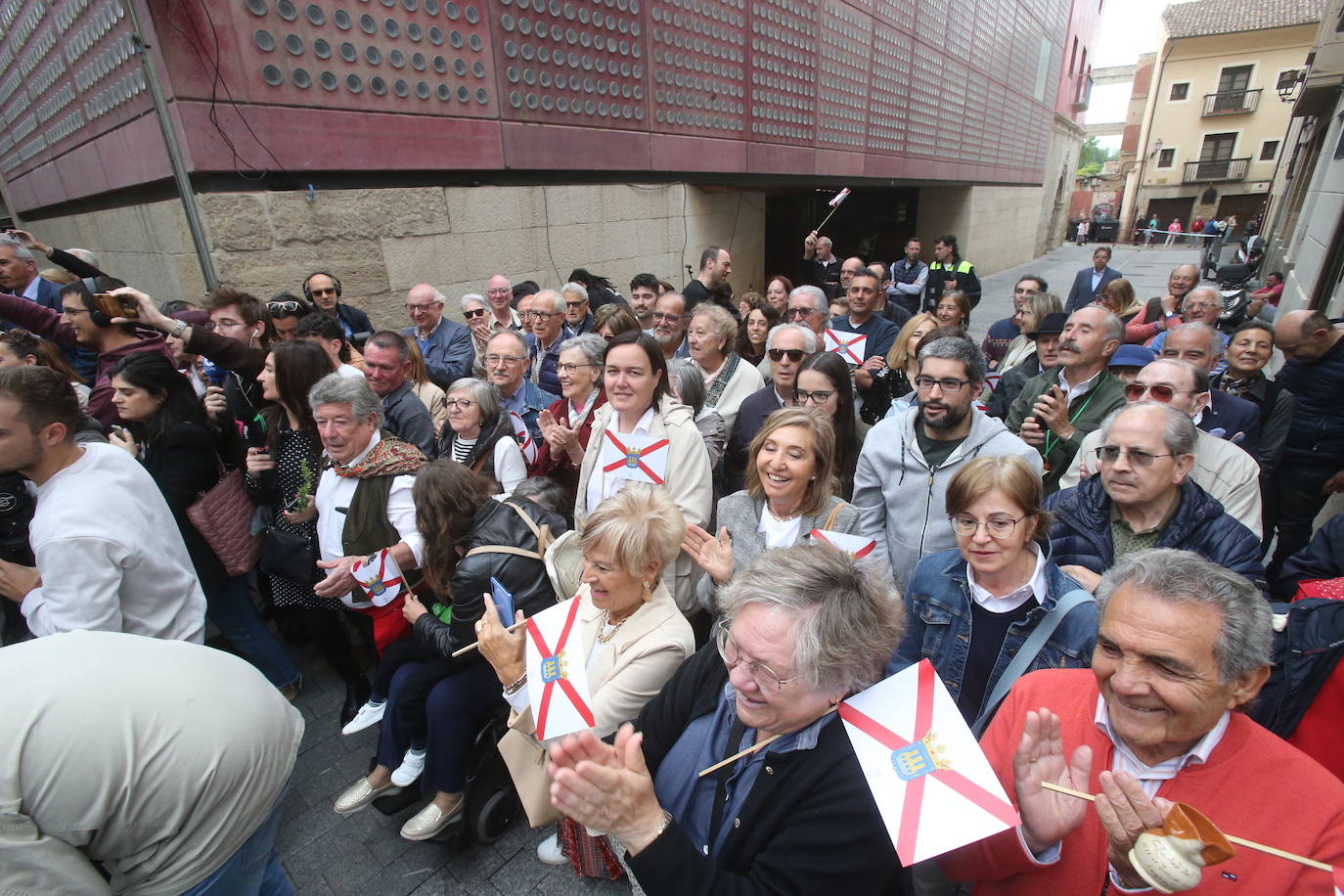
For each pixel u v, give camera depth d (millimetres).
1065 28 22922
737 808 1315
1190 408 2484
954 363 2318
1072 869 1231
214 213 4211
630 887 2193
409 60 4992
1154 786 1162
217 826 1451
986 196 18203
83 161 5621
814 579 1204
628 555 1766
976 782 1071
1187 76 33281
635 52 6840
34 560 2176
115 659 1383
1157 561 1118
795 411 2248
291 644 3607
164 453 2699
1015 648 1743
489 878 2248
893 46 11766
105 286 3479
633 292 6023
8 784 1196
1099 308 3119
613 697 1803
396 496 2602
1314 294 7129
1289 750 1085
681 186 8031
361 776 2699
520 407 3822
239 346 3217
